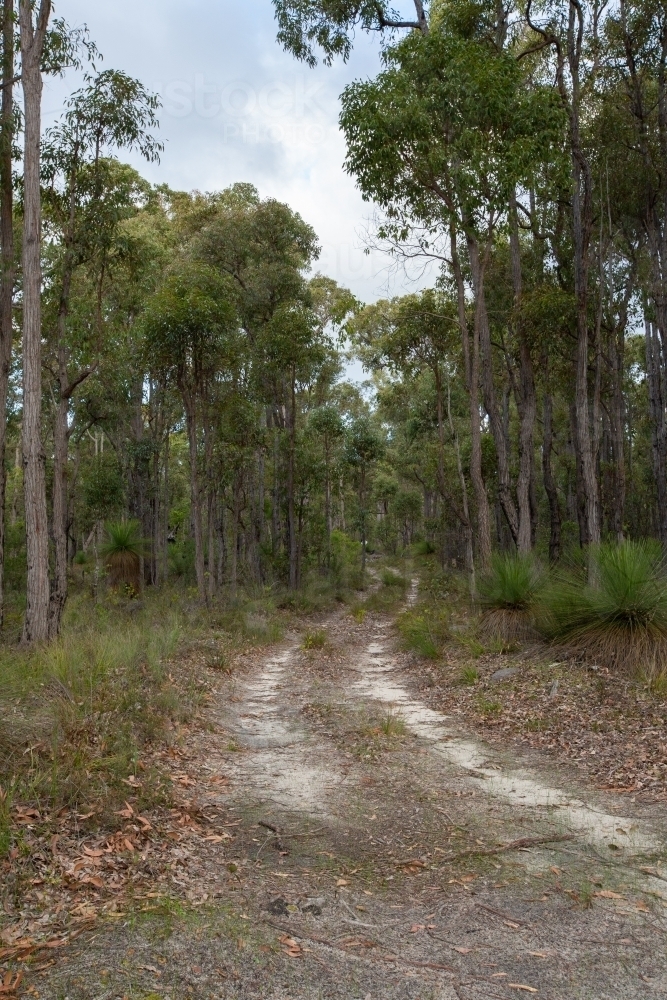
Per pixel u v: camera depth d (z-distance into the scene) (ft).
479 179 43.55
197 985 9.63
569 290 64.80
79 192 45.75
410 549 179.11
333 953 10.73
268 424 99.60
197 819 16.46
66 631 38.75
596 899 12.57
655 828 15.89
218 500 85.66
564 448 122.83
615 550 32.83
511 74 43.57
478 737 25.23
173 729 23.71
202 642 42.98
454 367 77.20
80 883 12.37
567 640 32.37
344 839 15.60
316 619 75.66
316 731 26.48
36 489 37.24
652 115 61.98
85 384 71.72
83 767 16.87
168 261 85.51
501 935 11.37
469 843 15.29
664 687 25.45
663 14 52.60
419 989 9.84
